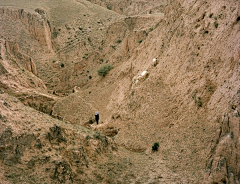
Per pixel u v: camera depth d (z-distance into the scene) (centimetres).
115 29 8919
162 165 2792
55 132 2573
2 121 2378
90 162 2614
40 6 11138
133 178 2542
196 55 3728
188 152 2881
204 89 3353
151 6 12312
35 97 5681
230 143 2161
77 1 12381
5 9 9769
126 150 3275
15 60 6581
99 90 5897
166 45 4597
